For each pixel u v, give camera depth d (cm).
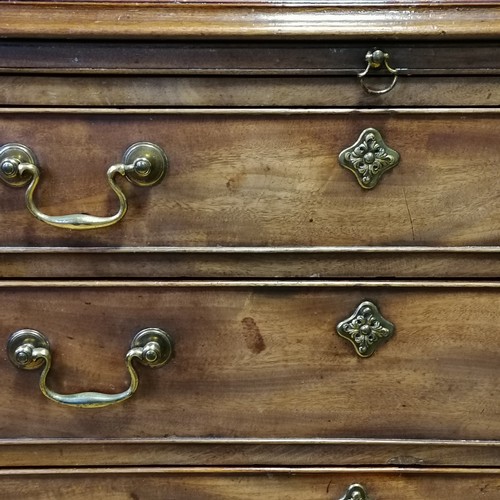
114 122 55
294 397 62
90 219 55
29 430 62
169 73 54
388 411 62
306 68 54
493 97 55
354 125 55
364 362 61
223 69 54
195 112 55
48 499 65
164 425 62
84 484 64
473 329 60
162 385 61
